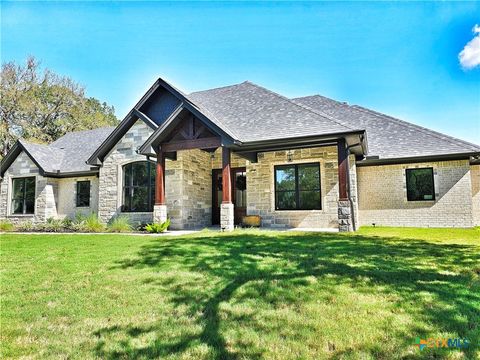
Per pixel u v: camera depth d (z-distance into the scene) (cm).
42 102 3569
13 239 1020
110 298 446
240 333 331
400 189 1427
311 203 1350
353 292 433
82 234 1162
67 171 1773
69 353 302
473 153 1277
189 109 1177
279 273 529
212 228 1369
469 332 319
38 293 473
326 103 1772
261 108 1362
